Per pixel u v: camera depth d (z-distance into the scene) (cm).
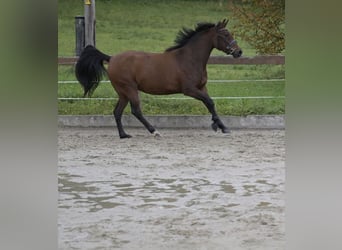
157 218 855
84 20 1888
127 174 1166
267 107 1834
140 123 1747
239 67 2309
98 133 1655
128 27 2645
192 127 1711
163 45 2503
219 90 2030
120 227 810
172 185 1074
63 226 809
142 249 712
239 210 892
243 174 1157
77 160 1303
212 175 1153
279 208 898
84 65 1633
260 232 779
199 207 916
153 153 1387
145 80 1631
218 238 756
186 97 1973
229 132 1614
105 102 1870
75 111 1819
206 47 1652
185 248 720
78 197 984
